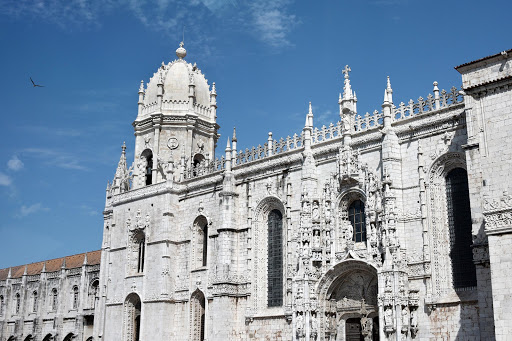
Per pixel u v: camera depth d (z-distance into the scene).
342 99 57.41
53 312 99.06
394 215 49.75
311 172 57.44
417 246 48.97
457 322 45.47
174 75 78.12
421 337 47.12
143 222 71.75
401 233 49.88
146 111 77.62
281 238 60.72
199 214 67.38
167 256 67.94
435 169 49.56
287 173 60.28
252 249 61.41
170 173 70.69
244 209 63.34
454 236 47.84
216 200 66.19
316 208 56.12
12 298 109.38
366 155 54.34
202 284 64.81
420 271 48.22
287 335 56.34
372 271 51.03
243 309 60.56
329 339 53.97
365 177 53.72
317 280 54.38
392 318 47.22
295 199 58.84
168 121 75.62
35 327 99.69
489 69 42.00
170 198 69.88
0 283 112.94
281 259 60.06
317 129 59.03
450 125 49.25
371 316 52.19
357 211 54.91
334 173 56.28
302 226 55.53
